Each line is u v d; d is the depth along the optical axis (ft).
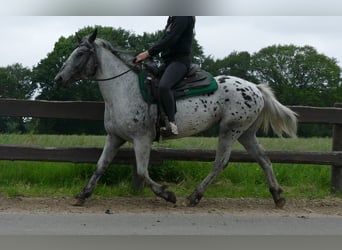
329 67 146.10
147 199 22.57
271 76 142.20
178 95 20.79
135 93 20.53
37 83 51.26
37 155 23.27
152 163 23.70
